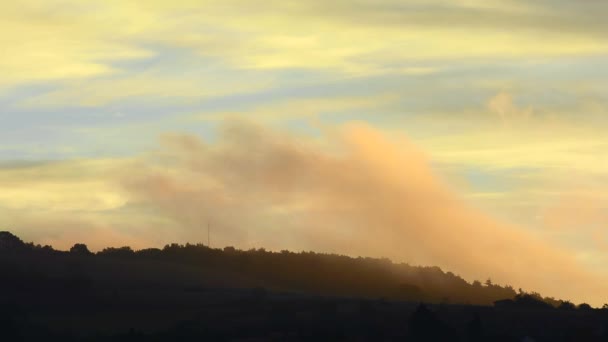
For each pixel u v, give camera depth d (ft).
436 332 365.81
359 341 371.56
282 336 386.32
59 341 404.36
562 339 369.50
